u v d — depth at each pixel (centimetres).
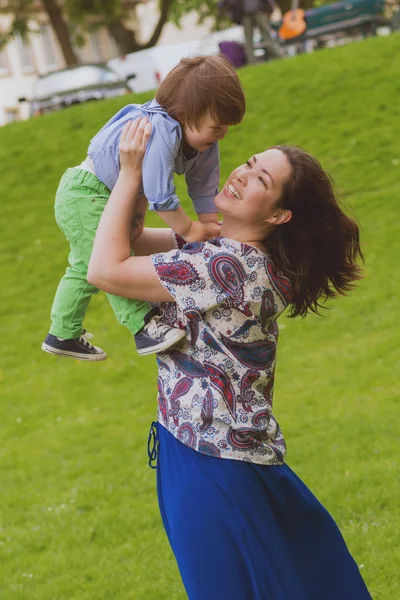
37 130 3042
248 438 548
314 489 1105
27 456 1460
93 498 1226
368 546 934
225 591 523
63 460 1419
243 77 3036
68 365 1920
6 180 2814
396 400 1384
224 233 578
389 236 2150
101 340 1997
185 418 550
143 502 1193
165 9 6138
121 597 931
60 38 5853
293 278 571
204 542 528
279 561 538
